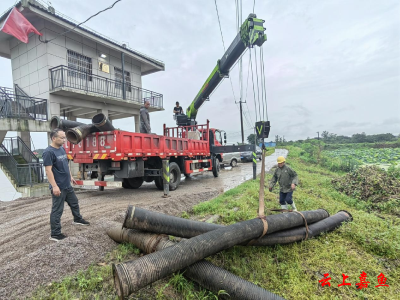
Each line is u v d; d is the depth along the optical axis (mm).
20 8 10812
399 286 3193
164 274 2533
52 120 6836
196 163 11234
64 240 3658
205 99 12914
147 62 17453
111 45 14391
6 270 2918
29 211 6160
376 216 6059
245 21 8062
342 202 7332
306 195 7656
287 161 18375
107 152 6820
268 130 6070
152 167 8891
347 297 2953
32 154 11359
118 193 8266
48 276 2930
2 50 14289
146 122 8414
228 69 10812
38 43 12156
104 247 3717
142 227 3371
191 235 3568
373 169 9570
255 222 3453
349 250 4039
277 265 3566
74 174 11969
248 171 15156
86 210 5773
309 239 4227
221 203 6570
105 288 2822
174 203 6672
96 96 12953
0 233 4547
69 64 12992
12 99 11172
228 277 2758
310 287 3086
